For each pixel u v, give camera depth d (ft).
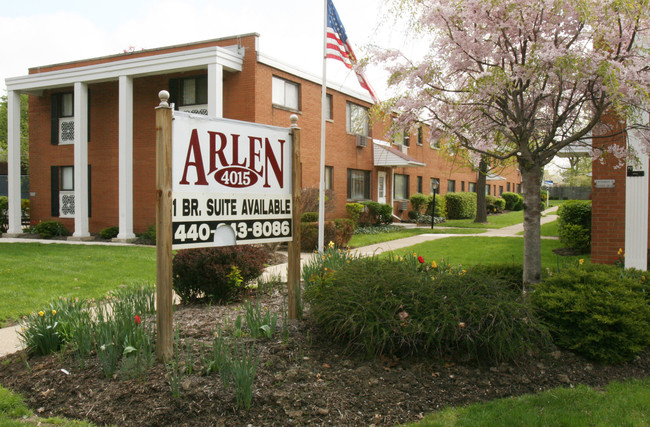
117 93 56.70
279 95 52.49
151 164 54.70
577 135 18.48
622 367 14.51
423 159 91.76
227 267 21.34
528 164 19.10
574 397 12.31
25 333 15.58
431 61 19.25
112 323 14.16
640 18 17.63
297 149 17.22
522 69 17.33
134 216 55.72
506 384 13.10
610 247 26.99
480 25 18.30
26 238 57.26
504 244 45.50
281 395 11.70
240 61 48.67
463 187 114.11
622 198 26.68
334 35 33.86
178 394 11.53
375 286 14.84
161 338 13.25
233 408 11.24
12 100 57.72
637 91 16.75
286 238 17.07
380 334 13.79
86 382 12.62
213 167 15.03
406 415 11.50
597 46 18.93
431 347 14.26
